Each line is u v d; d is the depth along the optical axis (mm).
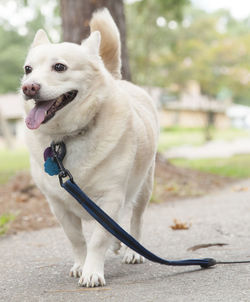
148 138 3824
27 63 3314
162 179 9055
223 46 31562
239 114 60625
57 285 3238
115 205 3252
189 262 3271
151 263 3844
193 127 49031
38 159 3322
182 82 34375
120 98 3414
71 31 8547
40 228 5688
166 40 28062
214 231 5000
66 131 3182
